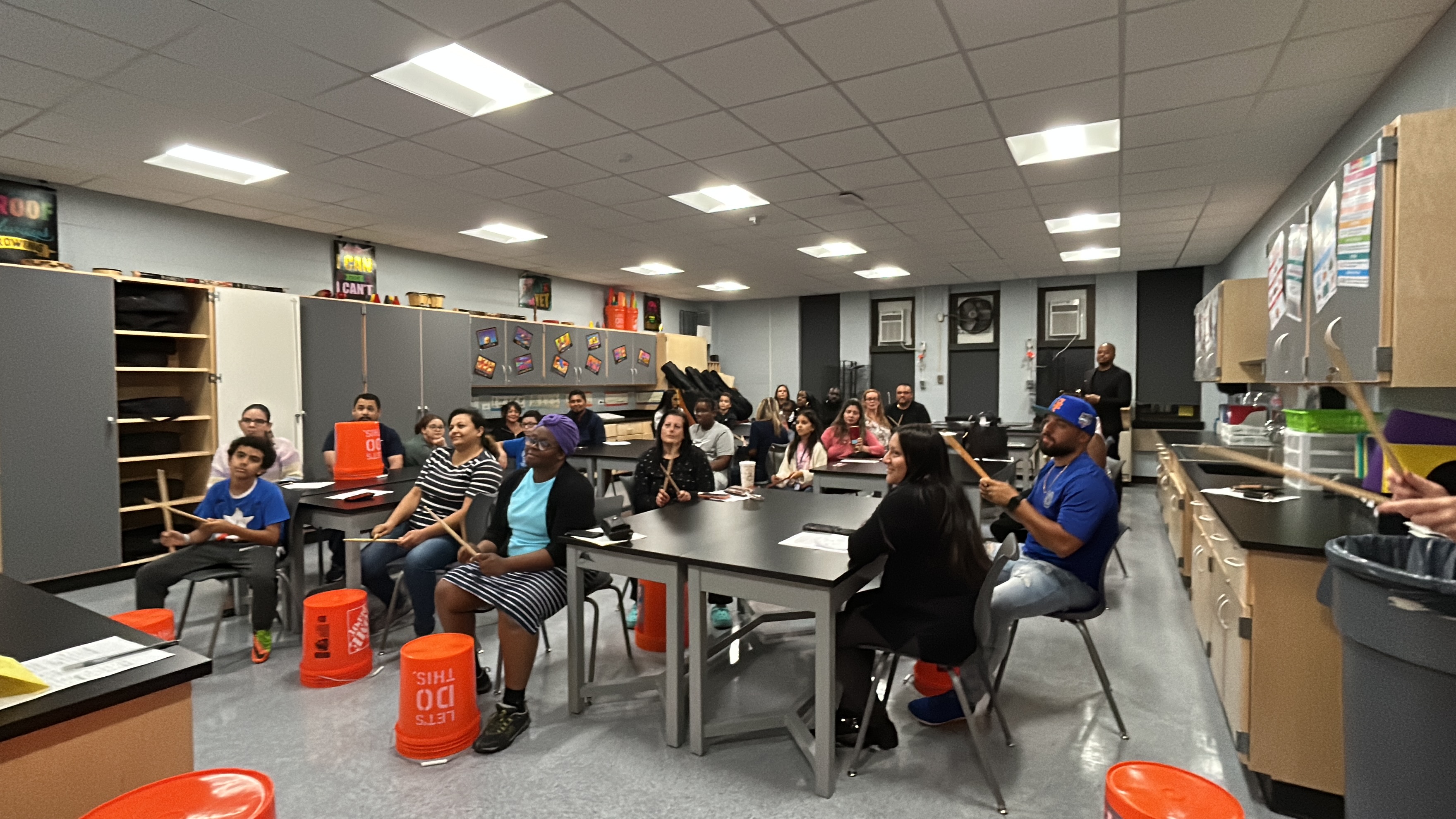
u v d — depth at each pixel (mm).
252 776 1065
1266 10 2504
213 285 4844
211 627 3395
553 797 1986
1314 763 1828
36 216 4449
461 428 3244
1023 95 3242
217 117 3449
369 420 4332
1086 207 5270
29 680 1042
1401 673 1095
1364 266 1981
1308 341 2543
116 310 4402
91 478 4199
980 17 2555
